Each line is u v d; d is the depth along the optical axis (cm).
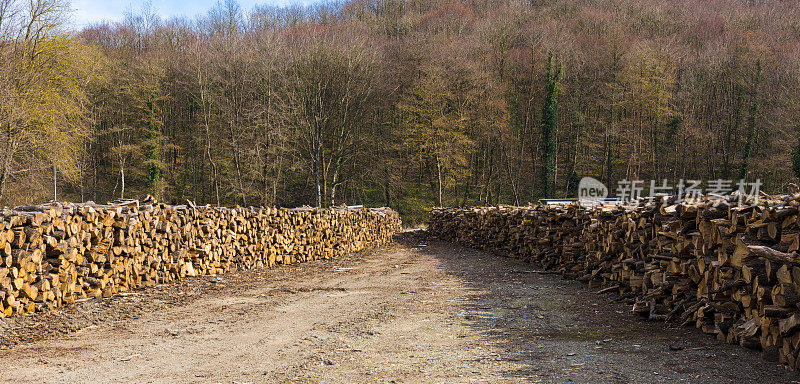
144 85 3988
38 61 2122
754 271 428
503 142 4547
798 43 4234
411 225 4172
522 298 796
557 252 1168
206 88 3719
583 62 4781
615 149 4641
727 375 382
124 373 431
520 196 4825
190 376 423
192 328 606
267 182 3912
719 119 4444
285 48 3681
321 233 1566
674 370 400
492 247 1762
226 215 1127
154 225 901
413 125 4416
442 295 831
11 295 602
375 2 6172
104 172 4441
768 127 3706
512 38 4834
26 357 476
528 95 4772
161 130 4328
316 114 3675
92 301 729
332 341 542
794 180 3147
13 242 624
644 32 5334
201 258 1041
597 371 405
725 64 4350
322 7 5703
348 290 903
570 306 723
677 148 4456
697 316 541
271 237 1288
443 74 4209
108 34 4691
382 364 449
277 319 660
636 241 750
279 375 423
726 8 5559
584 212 1037
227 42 3747
